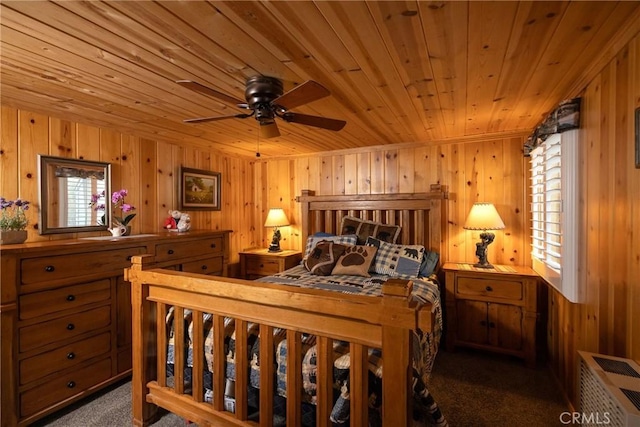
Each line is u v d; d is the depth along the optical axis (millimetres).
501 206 3072
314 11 1152
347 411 1323
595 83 1633
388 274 2859
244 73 1683
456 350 2889
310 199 3836
